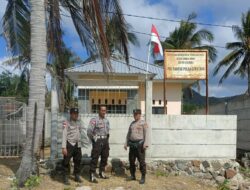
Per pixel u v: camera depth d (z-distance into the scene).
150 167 13.30
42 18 11.21
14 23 13.37
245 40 42.78
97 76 16.70
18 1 13.36
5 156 14.43
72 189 11.02
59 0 12.84
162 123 13.71
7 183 10.95
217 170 13.50
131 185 11.69
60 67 13.69
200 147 13.83
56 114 12.95
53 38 13.22
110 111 15.66
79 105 16.34
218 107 20.33
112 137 13.36
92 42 12.89
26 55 13.57
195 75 14.48
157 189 11.56
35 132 11.10
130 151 12.02
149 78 15.61
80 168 12.43
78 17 13.05
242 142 16.75
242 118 16.81
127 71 16.53
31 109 11.10
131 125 12.05
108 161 13.16
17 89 38.94
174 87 25.17
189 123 13.83
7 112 14.76
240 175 13.44
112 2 12.16
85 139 13.10
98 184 11.63
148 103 13.65
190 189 12.16
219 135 13.94
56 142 12.78
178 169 13.42
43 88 11.20
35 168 11.20
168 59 14.52
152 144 13.62
